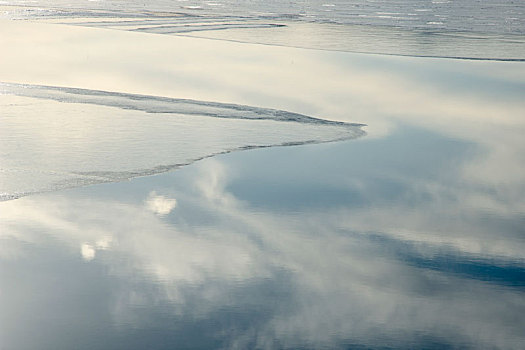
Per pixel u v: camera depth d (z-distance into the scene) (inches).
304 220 356.8
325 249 320.2
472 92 722.2
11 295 267.9
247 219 355.6
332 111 605.6
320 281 286.7
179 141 483.5
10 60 807.7
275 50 977.5
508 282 287.7
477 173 447.5
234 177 419.8
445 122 589.0
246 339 239.1
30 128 499.5
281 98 647.1
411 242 330.3
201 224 346.3
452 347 235.8
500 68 870.4
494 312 261.4
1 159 426.6
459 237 337.7
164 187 396.8
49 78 698.2
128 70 767.1
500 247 325.7
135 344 235.1
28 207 358.6
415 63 896.3
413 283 285.6
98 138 481.4
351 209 374.0
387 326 249.6
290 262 304.2
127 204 369.1
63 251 309.9
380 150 492.4
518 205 387.2
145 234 331.6
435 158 478.9
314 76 780.0
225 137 500.7
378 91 709.3
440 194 403.5
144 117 545.6
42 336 238.4
